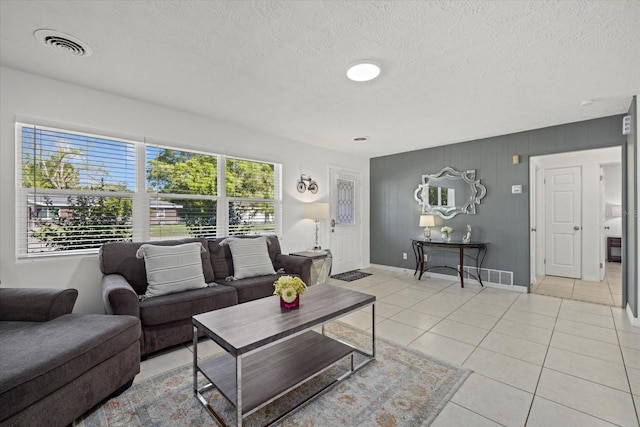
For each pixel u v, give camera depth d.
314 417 1.64
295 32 1.85
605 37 1.87
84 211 2.74
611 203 6.44
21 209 2.44
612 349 2.40
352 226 5.63
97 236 2.81
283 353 1.99
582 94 2.81
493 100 2.96
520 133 4.16
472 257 4.66
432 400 1.77
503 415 1.64
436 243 4.67
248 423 1.59
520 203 4.19
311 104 3.06
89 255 2.69
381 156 5.82
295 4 1.59
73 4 1.59
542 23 1.74
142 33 1.86
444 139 4.54
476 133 4.20
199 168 3.50
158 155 3.17
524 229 4.16
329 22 1.75
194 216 3.45
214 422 1.60
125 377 1.83
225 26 1.79
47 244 2.56
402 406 1.72
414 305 3.55
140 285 2.63
